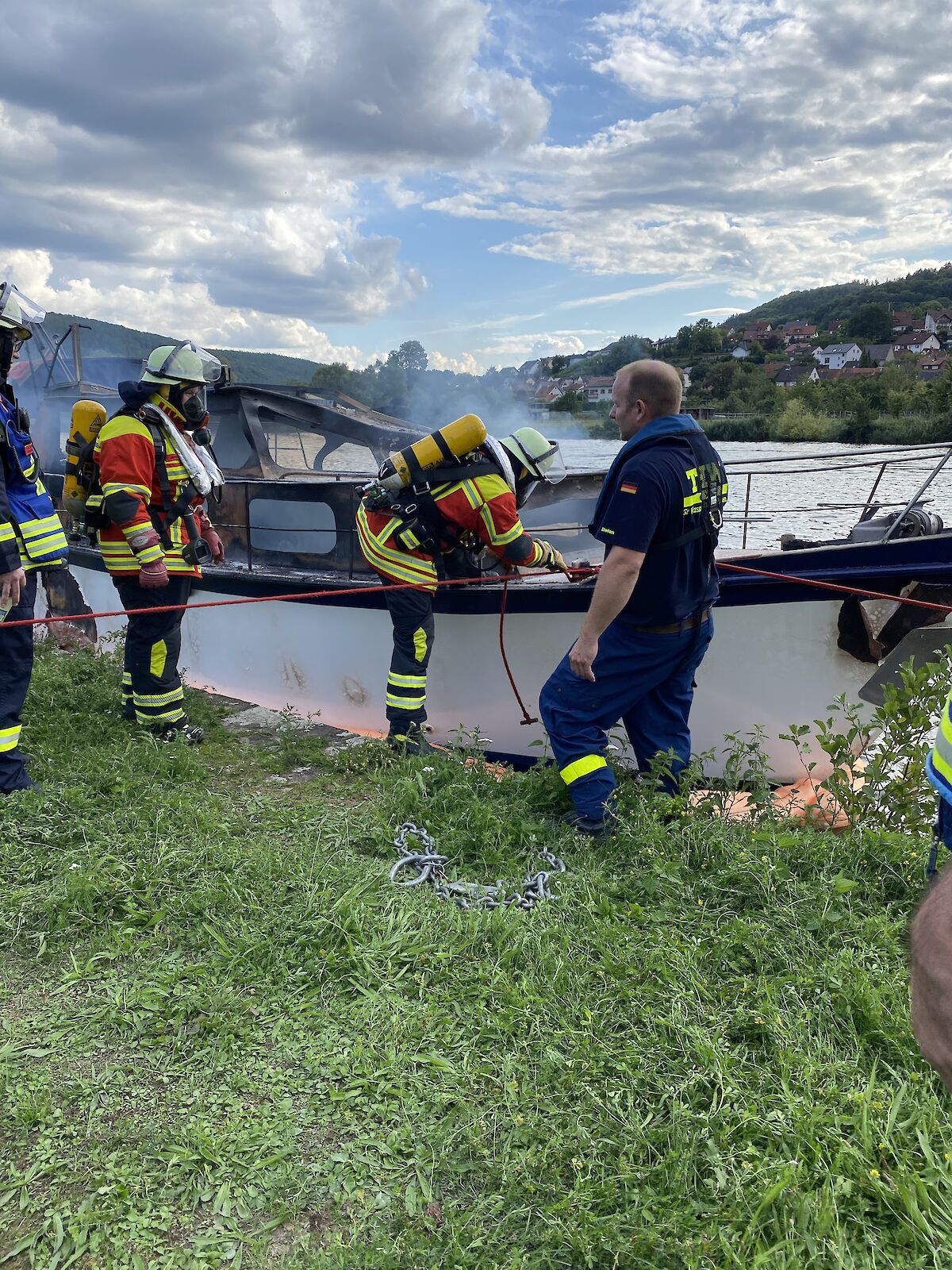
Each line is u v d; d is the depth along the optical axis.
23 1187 1.80
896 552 4.38
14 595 3.49
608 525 3.19
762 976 2.44
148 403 4.34
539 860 3.28
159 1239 1.70
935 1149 1.84
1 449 3.50
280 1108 2.01
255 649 6.09
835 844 3.21
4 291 3.47
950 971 0.94
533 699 5.09
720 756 4.96
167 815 3.48
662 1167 1.77
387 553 4.36
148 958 2.58
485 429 4.18
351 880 2.98
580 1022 2.26
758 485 11.34
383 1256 1.62
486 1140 1.91
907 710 3.59
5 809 3.44
